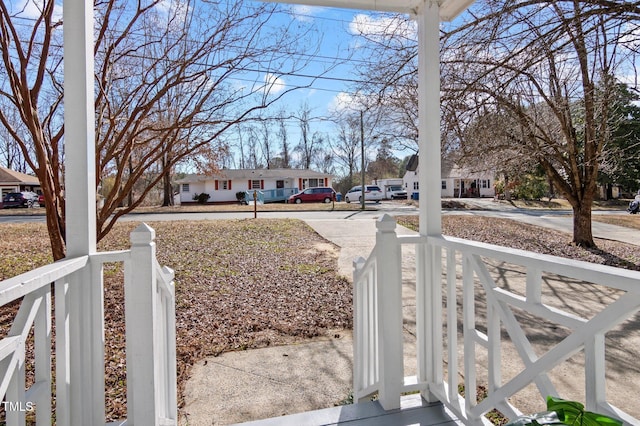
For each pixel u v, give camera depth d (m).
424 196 2.10
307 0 2.35
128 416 1.68
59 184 3.99
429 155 2.09
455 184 30.03
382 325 1.97
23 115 3.58
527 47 3.75
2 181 24.22
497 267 6.33
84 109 1.62
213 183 28.31
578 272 1.17
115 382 2.86
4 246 7.21
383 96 5.09
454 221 11.81
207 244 8.17
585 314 4.16
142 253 1.59
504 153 6.98
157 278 1.79
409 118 5.61
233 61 4.35
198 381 2.83
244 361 3.17
